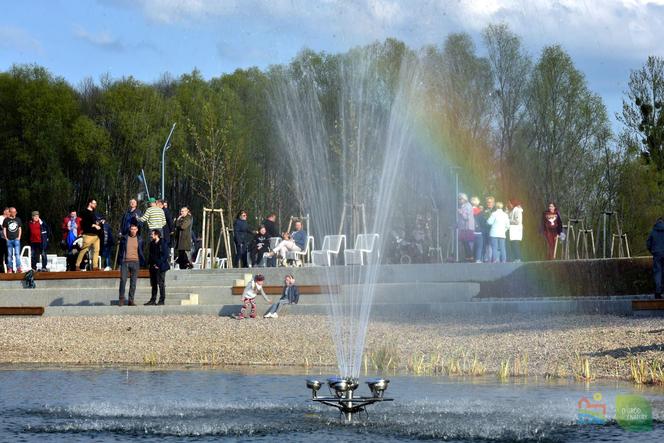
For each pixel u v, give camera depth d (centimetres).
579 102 6016
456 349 2178
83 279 3481
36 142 7625
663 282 2931
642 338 2138
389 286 3023
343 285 3055
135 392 1647
